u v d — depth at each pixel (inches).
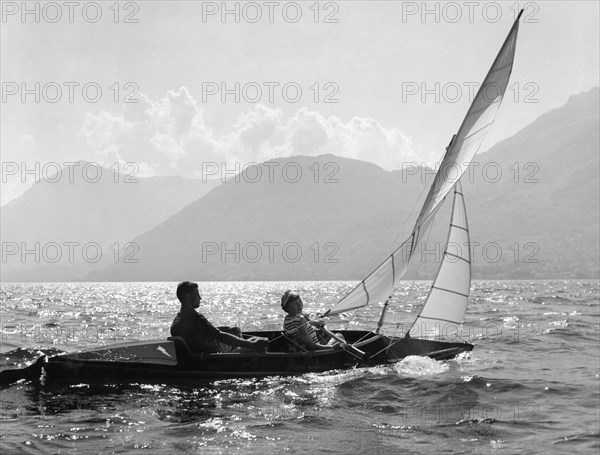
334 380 461.1
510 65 593.0
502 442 307.4
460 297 574.6
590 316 1180.5
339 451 293.7
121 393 418.0
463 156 578.9
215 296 3270.2
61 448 299.0
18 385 443.2
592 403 389.1
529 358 585.6
